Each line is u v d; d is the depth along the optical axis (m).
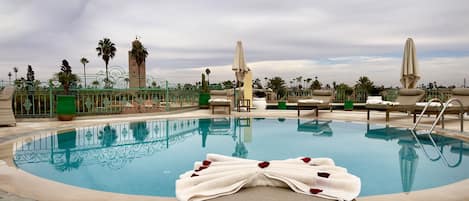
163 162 4.22
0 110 7.30
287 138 6.19
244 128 7.75
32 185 2.80
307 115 10.59
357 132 6.90
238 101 12.57
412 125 7.54
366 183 3.17
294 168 2.36
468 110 7.22
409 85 9.93
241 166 2.39
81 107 10.16
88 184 3.21
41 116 9.18
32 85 9.38
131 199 2.40
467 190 2.59
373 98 11.57
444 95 10.45
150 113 11.00
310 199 1.89
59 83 9.73
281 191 2.04
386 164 4.00
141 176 3.51
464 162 4.09
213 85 15.16
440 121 8.31
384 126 7.75
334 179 2.13
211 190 2.03
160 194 2.90
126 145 5.59
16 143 5.45
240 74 12.62
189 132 7.20
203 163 2.64
